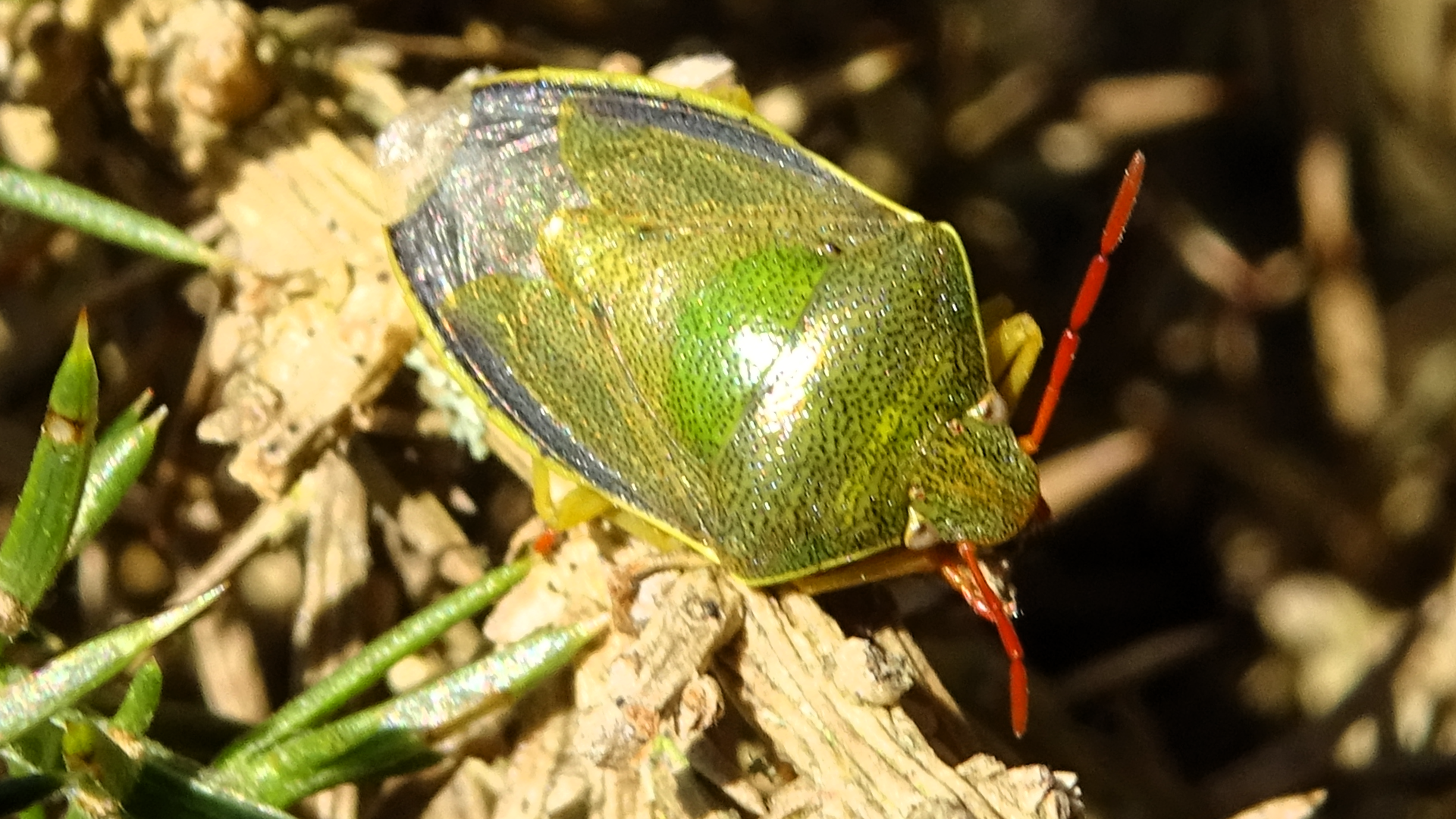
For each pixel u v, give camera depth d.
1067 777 0.05
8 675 0.05
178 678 0.06
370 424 0.06
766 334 0.06
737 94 0.06
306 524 0.06
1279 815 0.05
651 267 0.06
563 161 0.06
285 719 0.05
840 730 0.05
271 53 0.06
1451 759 0.06
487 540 0.06
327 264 0.06
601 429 0.06
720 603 0.06
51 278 0.06
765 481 0.06
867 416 0.06
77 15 0.06
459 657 0.06
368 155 0.06
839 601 0.06
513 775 0.06
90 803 0.05
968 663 0.06
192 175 0.06
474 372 0.06
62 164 0.06
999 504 0.06
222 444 0.06
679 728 0.05
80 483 0.05
